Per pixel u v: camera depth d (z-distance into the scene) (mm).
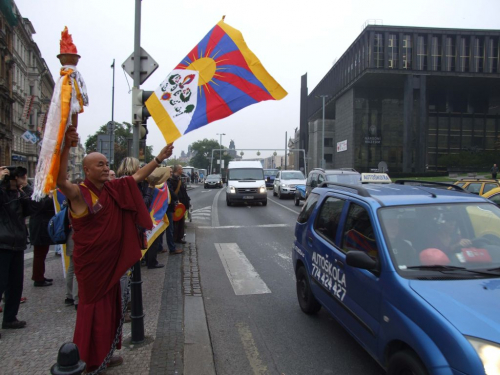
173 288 6047
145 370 3529
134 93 6371
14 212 4309
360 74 62812
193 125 3969
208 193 34062
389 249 3234
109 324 3094
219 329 4672
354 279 3580
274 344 4262
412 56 61469
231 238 10938
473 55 62594
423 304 2656
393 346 2965
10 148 41125
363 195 4000
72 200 2889
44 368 3561
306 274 4973
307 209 5297
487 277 3043
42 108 55156
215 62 4078
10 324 4457
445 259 3227
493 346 2238
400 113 68000
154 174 5258
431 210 3660
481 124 71250
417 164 61906
